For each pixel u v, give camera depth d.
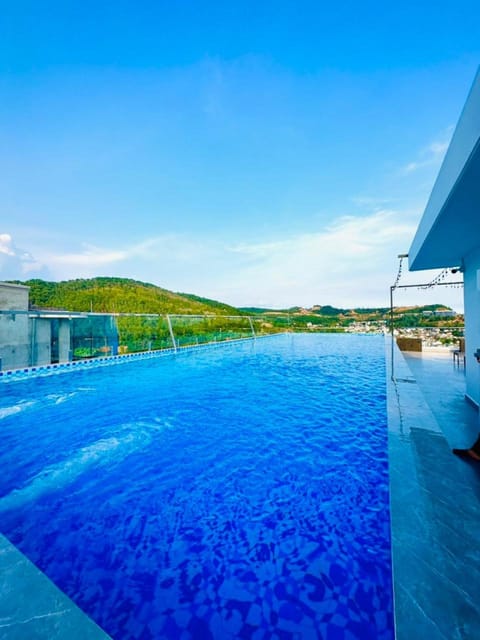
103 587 2.14
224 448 4.52
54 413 6.30
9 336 10.51
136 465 4.04
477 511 2.16
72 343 12.48
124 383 9.05
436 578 1.58
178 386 8.69
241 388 8.38
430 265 6.54
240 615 1.91
